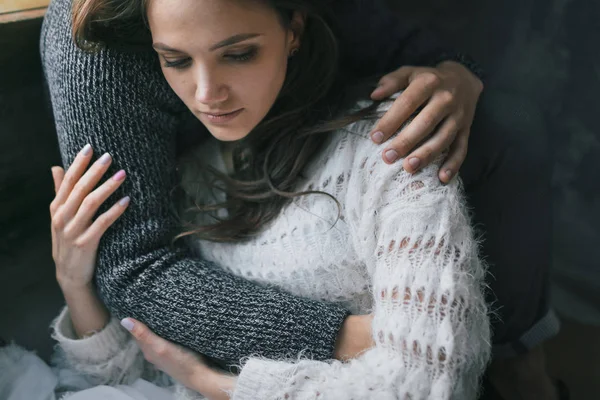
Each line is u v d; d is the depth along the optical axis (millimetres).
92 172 872
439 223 769
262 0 733
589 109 1438
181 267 900
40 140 1144
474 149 1041
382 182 799
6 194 1124
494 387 1200
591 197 1478
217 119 806
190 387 911
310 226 867
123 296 897
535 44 1457
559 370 1369
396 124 817
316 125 877
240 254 930
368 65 1019
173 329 879
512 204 1079
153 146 906
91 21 814
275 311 844
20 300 1166
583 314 1474
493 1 1455
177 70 791
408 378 731
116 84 874
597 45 1393
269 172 918
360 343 825
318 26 869
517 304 1127
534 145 1062
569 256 1511
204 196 989
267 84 796
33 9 1069
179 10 714
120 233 898
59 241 906
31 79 1094
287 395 782
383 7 1026
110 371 985
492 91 1102
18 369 1021
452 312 734
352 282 883
